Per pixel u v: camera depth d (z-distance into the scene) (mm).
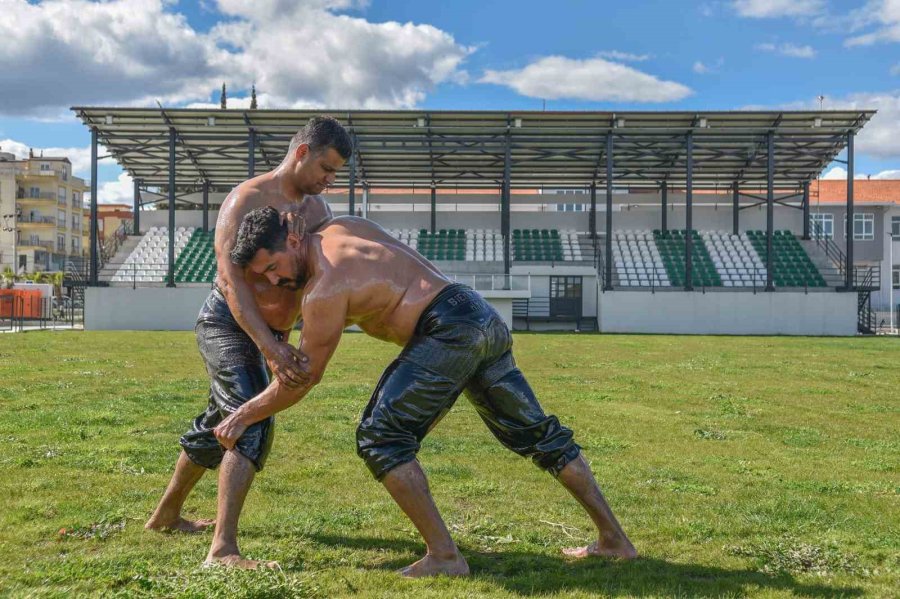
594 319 37812
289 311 4309
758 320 34719
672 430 9000
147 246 40344
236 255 3887
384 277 3963
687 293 34906
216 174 41656
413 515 3930
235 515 3969
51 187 74938
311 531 4750
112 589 3609
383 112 33406
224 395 4273
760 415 10352
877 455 7742
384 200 44875
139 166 40500
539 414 4203
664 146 36688
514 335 31328
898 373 16234
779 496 5895
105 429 8305
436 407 3957
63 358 17578
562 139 35500
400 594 3566
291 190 4387
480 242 41438
